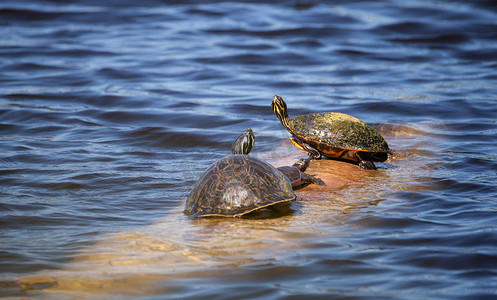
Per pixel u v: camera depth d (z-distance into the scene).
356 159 24.50
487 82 44.28
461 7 75.94
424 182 21.67
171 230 17.12
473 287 12.10
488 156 25.30
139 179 23.00
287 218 18.09
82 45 59.47
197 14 76.75
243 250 15.17
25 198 20.11
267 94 41.50
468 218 17.05
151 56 55.22
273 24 70.50
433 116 34.34
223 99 39.66
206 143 29.39
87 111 35.81
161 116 34.78
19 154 26.06
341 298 11.80
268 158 26.34
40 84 43.19
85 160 25.61
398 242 15.20
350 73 49.19
